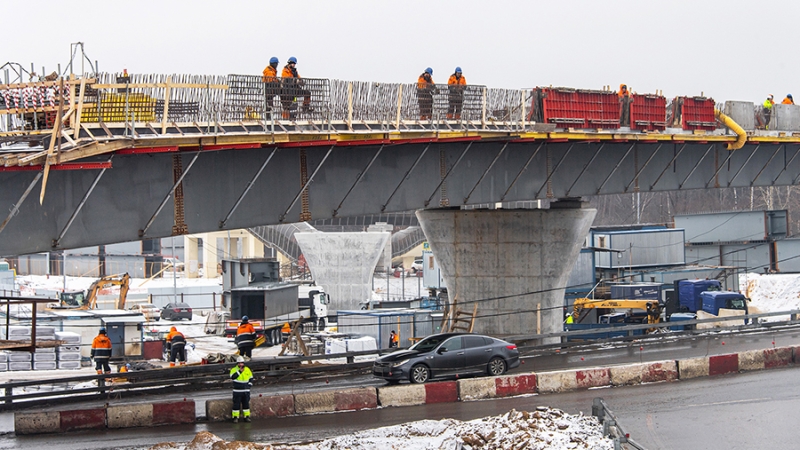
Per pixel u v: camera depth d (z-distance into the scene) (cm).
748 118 5200
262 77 2834
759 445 2405
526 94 4019
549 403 2980
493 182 4169
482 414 2820
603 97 4288
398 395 2995
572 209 4834
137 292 8731
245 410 2762
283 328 5853
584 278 6159
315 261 8300
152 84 2427
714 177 5241
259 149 3078
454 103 3638
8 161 2094
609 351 4200
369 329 5147
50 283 9962
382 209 3656
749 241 8481
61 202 2486
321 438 2511
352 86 3162
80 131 2303
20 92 2311
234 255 12394
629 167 4778
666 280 6900
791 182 5781
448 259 5000
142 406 2709
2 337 4162
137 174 2702
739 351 4062
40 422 2598
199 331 6431
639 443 2428
